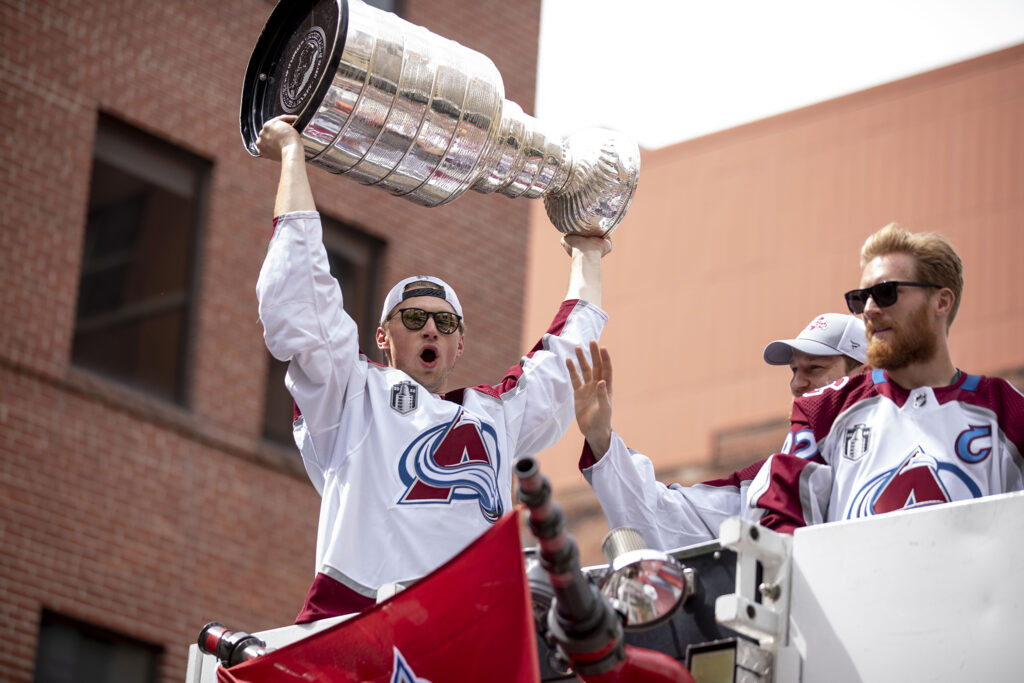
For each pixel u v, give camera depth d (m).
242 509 13.92
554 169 5.45
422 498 4.77
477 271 16.12
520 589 3.84
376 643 4.03
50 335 13.36
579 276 5.69
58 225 13.65
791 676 3.81
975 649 3.58
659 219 25.53
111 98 14.14
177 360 14.09
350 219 15.36
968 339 22.19
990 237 22.69
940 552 3.69
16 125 13.59
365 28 4.87
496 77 5.12
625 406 24.66
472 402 5.14
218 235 14.49
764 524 4.54
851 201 23.89
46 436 13.07
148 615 13.12
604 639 3.68
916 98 23.89
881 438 4.50
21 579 12.56
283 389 14.62
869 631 3.73
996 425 4.41
